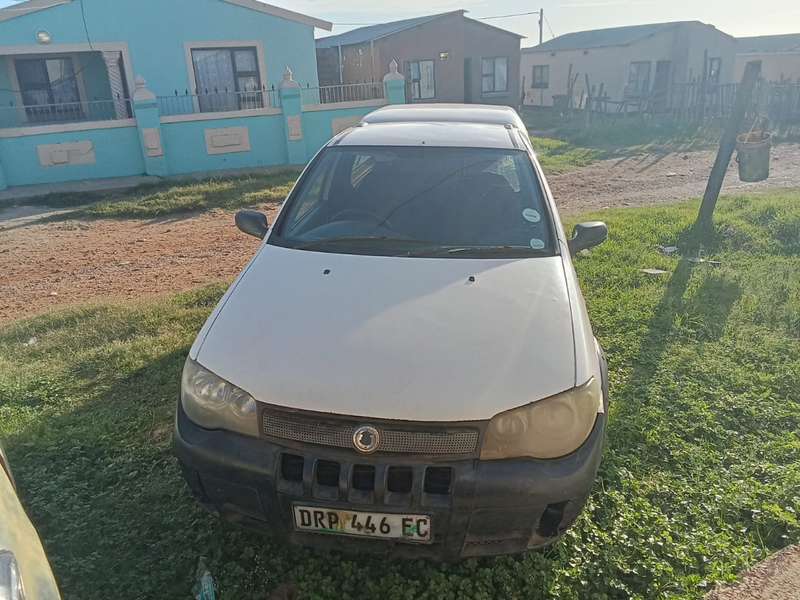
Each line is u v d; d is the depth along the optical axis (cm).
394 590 238
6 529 165
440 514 217
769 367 424
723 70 2819
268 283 283
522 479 216
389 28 2581
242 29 1554
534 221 331
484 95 2722
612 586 244
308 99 1680
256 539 265
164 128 1279
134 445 338
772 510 280
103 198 1126
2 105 1479
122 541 265
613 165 1435
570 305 270
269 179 1222
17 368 431
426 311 257
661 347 453
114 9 1416
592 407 236
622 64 2612
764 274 597
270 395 224
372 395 221
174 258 750
